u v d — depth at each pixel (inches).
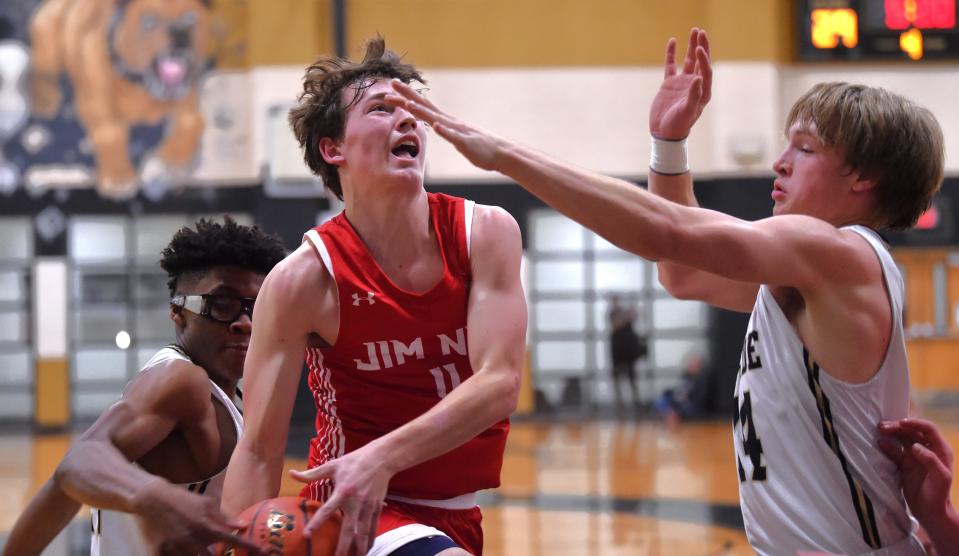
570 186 72.9
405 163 88.8
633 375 555.2
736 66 539.2
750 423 81.2
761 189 537.0
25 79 547.5
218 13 545.6
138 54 547.2
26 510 89.3
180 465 92.7
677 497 288.5
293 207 528.1
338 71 92.6
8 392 570.6
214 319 97.7
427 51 552.1
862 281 76.1
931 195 84.5
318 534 79.7
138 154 550.6
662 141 99.3
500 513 267.0
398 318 88.6
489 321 87.2
